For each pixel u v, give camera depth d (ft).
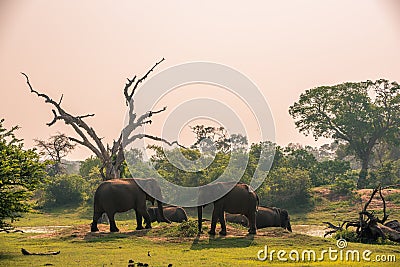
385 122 219.20
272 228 75.66
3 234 82.28
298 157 204.13
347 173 200.64
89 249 61.72
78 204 161.79
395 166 213.05
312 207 151.33
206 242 66.13
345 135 222.89
